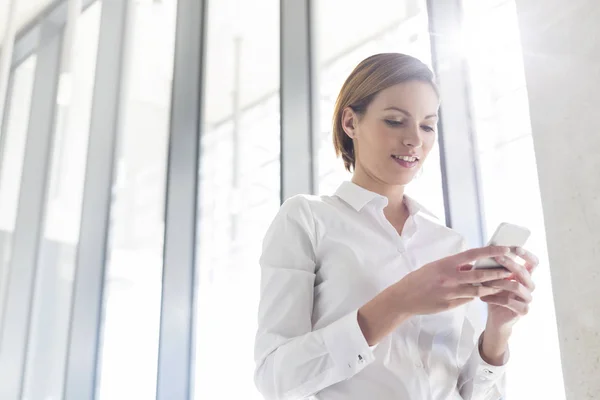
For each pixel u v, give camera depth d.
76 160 2.30
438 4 1.74
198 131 2.23
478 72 1.69
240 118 2.72
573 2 1.22
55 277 2.18
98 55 2.38
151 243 2.37
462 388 0.94
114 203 2.25
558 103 1.22
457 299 0.75
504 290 0.79
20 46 2.36
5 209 2.20
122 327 2.17
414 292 0.75
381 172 0.95
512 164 1.57
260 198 2.51
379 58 0.99
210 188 2.70
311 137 1.91
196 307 2.07
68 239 2.22
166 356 1.97
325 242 0.91
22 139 2.28
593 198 1.12
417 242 0.96
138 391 2.10
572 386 1.10
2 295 2.12
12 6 2.28
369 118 0.96
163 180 2.43
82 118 2.35
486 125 1.64
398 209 1.01
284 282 0.86
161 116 2.51
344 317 0.78
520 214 1.52
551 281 1.17
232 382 2.16
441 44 1.71
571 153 1.17
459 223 1.57
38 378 2.07
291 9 2.02
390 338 0.85
